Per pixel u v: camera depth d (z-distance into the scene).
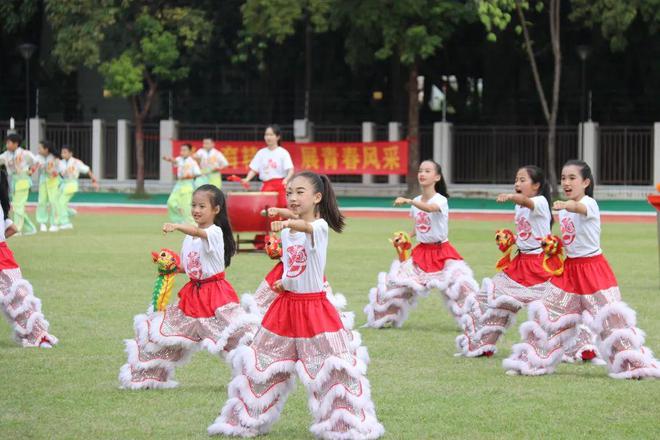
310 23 41.53
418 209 13.63
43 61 45.25
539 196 11.75
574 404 9.32
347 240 25.31
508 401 9.43
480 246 23.94
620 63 43.53
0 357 11.27
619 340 10.56
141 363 9.74
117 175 43.94
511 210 35.88
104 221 31.08
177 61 41.94
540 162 42.25
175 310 9.82
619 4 36.09
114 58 40.00
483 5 34.09
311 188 8.36
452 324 14.05
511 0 34.97
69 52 38.75
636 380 10.45
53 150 27.44
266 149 22.08
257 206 21.78
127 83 38.91
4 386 9.87
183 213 28.11
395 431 8.34
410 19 37.56
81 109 46.66
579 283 10.77
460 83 45.75
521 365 10.68
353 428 7.97
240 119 45.56
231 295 9.87
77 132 43.94
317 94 45.19
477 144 41.97
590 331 11.53
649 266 20.20
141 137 41.50
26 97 44.19
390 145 40.31
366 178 43.34
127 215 33.81
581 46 39.88
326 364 8.05
